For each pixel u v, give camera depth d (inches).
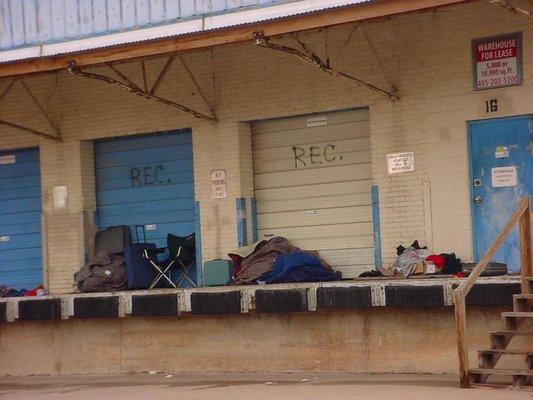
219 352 673.0
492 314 589.9
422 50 676.1
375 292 609.3
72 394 610.9
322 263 706.8
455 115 666.2
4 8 720.3
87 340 717.3
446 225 668.7
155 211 784.9
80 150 798.5
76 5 697.6
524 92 644.1
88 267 755.4
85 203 799.7
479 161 662.5
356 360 631.2
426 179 675.4
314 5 591.5
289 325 651.5
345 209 719.7
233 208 738.8
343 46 700.7
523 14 550.6
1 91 826.8
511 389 514.6
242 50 737.6
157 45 645.3
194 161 754.2
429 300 592.7
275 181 743.7
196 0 660.1
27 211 830.5
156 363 693.3
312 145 730.2
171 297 672.4
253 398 536.7
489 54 654.5
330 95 708.7
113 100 785.6
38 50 682.8
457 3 561.0
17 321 738.2
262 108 732.0
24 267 830.5
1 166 837.8
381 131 690.8
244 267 708.7
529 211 560.1
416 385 557.3
